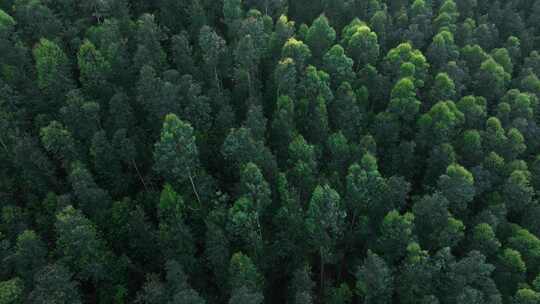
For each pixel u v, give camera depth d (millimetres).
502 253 69188
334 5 115812
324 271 76250
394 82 94438
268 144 85750
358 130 88125
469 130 83250
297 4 120688
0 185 78125
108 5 103375
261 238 67250
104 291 64312
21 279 59906
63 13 108625
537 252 66875
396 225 64625
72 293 55750
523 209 77500
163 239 63906
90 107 77875
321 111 82750
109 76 91312
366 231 71000
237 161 74312
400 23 112438
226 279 64625
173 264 56625
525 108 90625
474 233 68062
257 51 93500
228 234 67250
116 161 76625
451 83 88062
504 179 80000
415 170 84312
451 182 69938
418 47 106562
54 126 73750
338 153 78938
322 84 85500
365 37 95875
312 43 99688
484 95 98125
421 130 83562
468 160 82750
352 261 74250
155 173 80250
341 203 72188
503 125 91000
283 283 73312
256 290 62188
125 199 70250
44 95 90375
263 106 95000
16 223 71000
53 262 64312
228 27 109938
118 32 97500
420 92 97062
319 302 71125
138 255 70375
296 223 67438
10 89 84500
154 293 55625
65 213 60562
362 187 69375
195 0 106812
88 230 59688
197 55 102375
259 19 98875
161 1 113812
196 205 71438
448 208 73062
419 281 61281
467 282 60312
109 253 64688
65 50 100562
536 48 118812
